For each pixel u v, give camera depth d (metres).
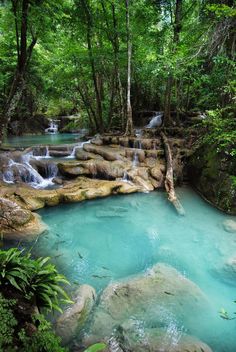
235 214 7.24
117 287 4.10
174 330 3.38
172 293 4.04
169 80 13.20
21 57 9.32
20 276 2.92
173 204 7.94
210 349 3.12
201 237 6.21
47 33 10.52
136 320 3.51
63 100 24.91
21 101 19.53
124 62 13.48
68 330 3.26
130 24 12.38
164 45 13.59
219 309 3.93
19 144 14.34
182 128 12.64
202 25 8.82
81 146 11.98
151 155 10.45
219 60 7.70
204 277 4.78
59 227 6.68
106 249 5.80
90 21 12.23
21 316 2.70
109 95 17.77
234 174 7.55
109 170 9.38
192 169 9.70
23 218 6.16
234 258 5.06
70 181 9.27
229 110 8.22
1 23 10.30
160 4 12.63
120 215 7.48
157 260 5.35
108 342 3.15
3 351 2.20
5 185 8.25
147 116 18.30
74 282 4.42
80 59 13.15
